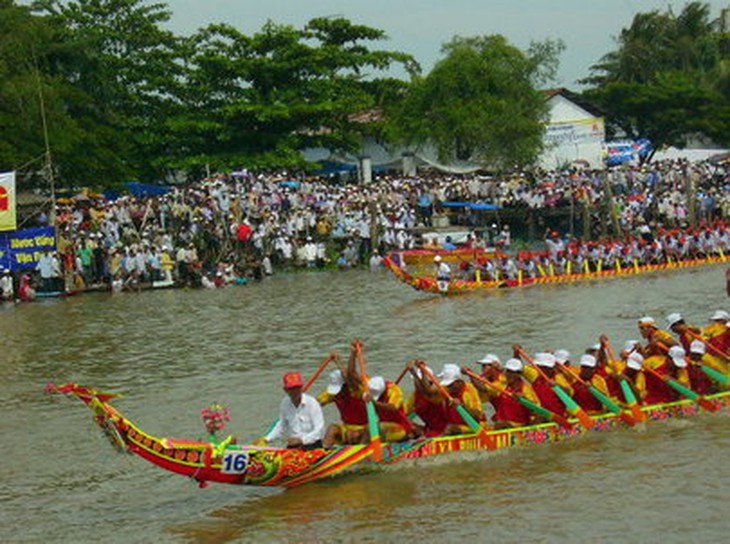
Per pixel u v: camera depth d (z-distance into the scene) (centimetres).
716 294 5041
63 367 3659
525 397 2250
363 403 2102
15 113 6875
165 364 3619
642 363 2434
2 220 5666
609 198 7481
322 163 9562
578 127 10112
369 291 5641
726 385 2564
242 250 6538
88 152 7344
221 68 8738
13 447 2548
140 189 8075
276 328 4366
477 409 2183
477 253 6206
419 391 2192
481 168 9300
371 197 7325
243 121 8694
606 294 5209
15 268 5756
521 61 9075
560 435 2300
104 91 8194
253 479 1948
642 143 10775
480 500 1942
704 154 11019
